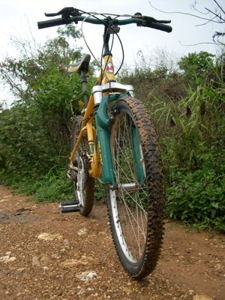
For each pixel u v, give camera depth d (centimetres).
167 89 534
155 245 191
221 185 327
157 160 191
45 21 266
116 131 251
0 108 652
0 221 370
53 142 561
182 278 224
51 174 534
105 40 271
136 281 220
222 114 390
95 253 270
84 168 333
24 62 675
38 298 207
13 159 566
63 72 584
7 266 254
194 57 645
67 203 385
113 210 260
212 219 312
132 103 214
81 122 351
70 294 209
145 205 265
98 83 290
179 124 389
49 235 315
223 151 365
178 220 334
